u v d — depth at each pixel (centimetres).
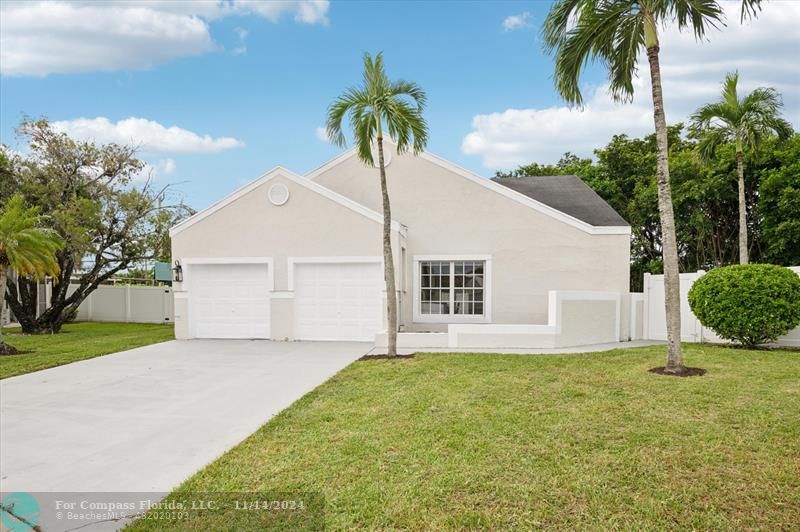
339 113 1015
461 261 1452
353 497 409
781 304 1002
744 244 1389
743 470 434
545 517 369
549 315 1182
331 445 528
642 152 2706
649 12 833
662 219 831
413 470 455
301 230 1331
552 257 1398
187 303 1386
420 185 1465
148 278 2766
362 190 1492
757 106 1343
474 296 1444
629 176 2648
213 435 591
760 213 2089
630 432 532
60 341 1485
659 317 1322
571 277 1388
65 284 1856
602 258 1373
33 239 1286
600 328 1255
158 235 2012
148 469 493
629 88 980
